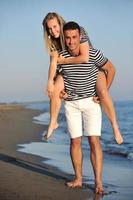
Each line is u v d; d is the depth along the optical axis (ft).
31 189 21.43
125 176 25.23
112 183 23.38
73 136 21.53
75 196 20.38
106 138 46.21
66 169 26.91
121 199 20.02
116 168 27.78
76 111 21.16
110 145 39.52
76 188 21.83
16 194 20.43
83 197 20.24
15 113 115.44
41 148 37.52
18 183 22.67
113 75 20.66
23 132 54.03
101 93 20.40
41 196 20.18
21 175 24.75
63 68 20.24
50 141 43.27
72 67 20.04
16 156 32.30
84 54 19.57
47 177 24.36
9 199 19.53
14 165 28.09
